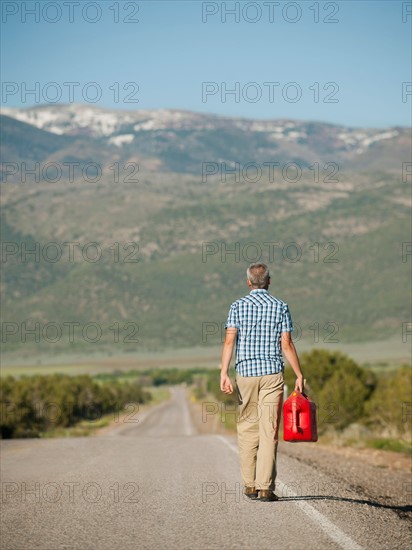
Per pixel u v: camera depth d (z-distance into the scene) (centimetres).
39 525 1795
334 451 5169
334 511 1927
